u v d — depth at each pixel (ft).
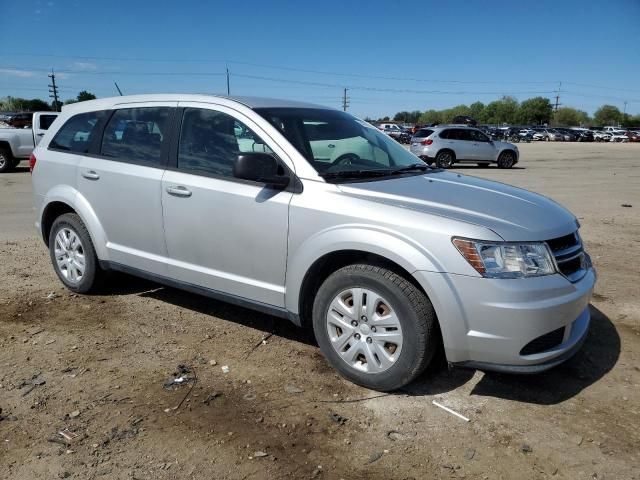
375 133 15.85
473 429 10.44
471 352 10.62
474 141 72.74
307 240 11.89
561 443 10.07
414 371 11.04
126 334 14.42
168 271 14.57
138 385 11.80
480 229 10.51
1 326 14.78
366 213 11.27
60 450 9.56
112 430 10.16
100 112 16.48
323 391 11.67
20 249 22.82
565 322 10.84
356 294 11.55
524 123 415.44
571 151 123.34
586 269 12.19
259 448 9.72
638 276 20.17
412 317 10.86
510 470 9.31
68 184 16.61
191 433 10.11
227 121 13.73
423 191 12.18
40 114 56.70
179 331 14.66
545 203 12.75
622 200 40.88
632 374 12.75
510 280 10.31
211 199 13.30
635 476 9.21
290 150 12.62
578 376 12.61
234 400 11.26
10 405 10.94
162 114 14.93
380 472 9.19
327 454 9.61
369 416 10.78
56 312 15.83
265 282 12.86
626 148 140.67
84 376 12.16
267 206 12.44
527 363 10.50
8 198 37.65
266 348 13.73
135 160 15.11
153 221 14.57
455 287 10.43
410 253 10.66
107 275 16.88
